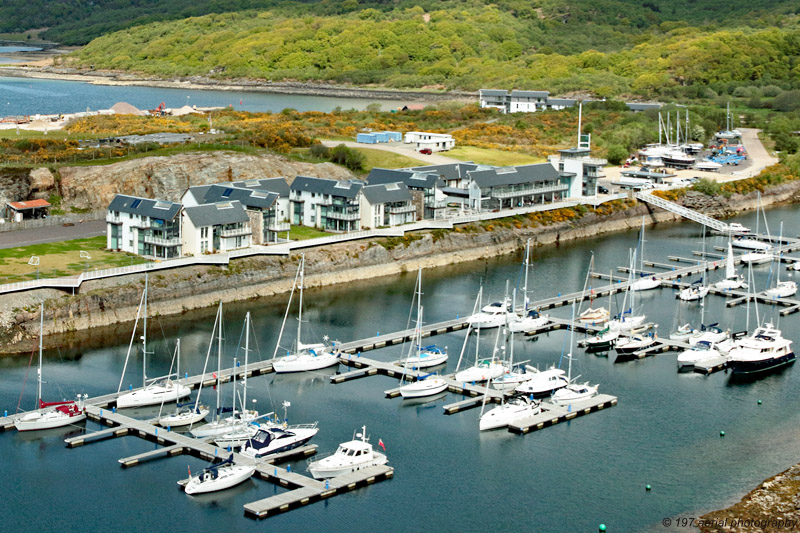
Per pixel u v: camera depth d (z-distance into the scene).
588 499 123.06
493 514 119.25
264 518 117.50
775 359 170.88
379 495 123.62
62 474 127.38
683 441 140.38
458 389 158.00
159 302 190.38
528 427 143.00
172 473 128.25
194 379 157.88
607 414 150.25
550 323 192.00
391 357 172.00
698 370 170.00
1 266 194.25
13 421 140.25
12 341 170.12
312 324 188.50
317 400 152.88
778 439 141.00
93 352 169.88
